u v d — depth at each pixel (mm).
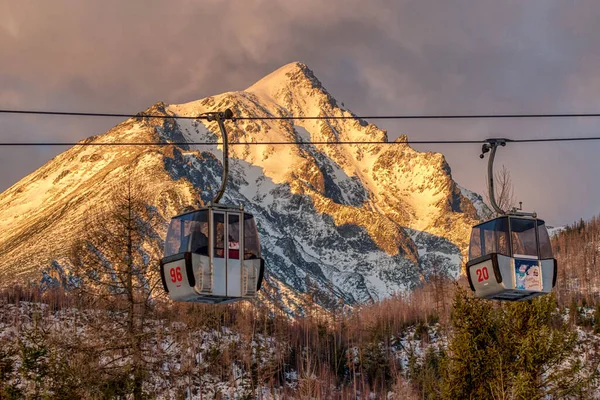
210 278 48656
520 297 56594
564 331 80312
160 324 103625
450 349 83938
